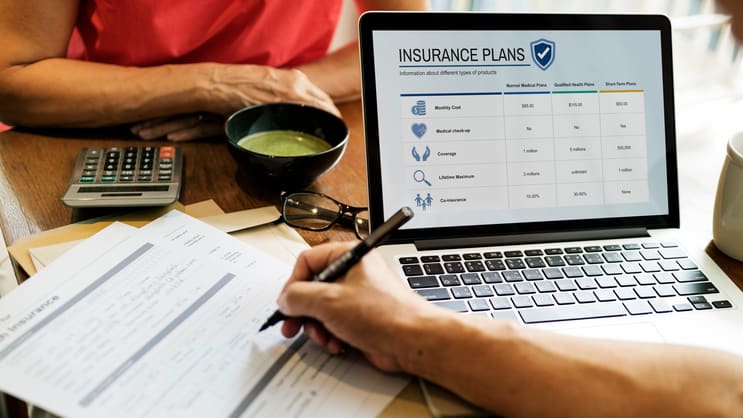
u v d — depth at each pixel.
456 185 0.63
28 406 0.47
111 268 0.55
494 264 0.59
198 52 0.98
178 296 0.53
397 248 0.61
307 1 0.99
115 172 0.69
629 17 0.67
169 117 0.85
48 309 0.50
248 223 0.65
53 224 0.63
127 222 0.64
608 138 0.66
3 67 0.83
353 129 0.90
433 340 0.43
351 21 1.80
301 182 0.71
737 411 0.41
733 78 1.30
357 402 0.44
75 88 0.81
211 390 0.44
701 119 1.01
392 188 0.62
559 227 0.64
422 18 0.63
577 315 0.54
